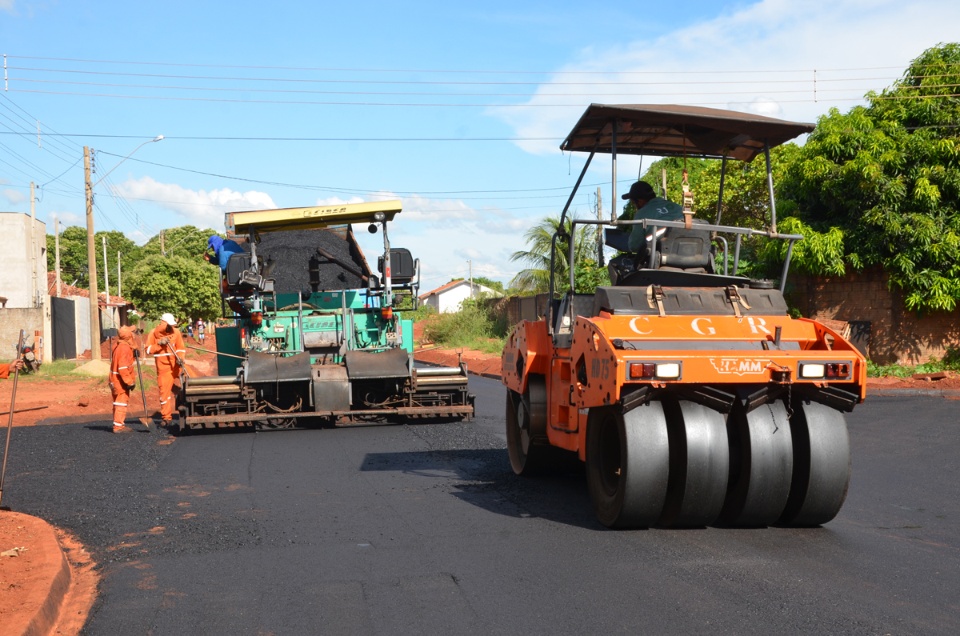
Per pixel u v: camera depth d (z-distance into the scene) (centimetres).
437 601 504
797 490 662
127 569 582
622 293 691
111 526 705
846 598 500
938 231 1945
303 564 584
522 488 848
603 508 677
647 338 670
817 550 608
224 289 1527
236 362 1521
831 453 651
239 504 788
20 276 4059
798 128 761
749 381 631
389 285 1438
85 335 4231
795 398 670
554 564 575
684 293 702
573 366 712
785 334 693
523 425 895
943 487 845
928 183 1948
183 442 1216
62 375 2555
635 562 577
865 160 1967
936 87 2066
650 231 749
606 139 852
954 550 609
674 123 776
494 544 629
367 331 1455
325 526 693
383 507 763
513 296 4003
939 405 1514
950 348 2011
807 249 1973
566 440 782
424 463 1004
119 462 1033
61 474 955
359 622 471
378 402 1416
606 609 485
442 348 4153
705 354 625
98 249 9025
